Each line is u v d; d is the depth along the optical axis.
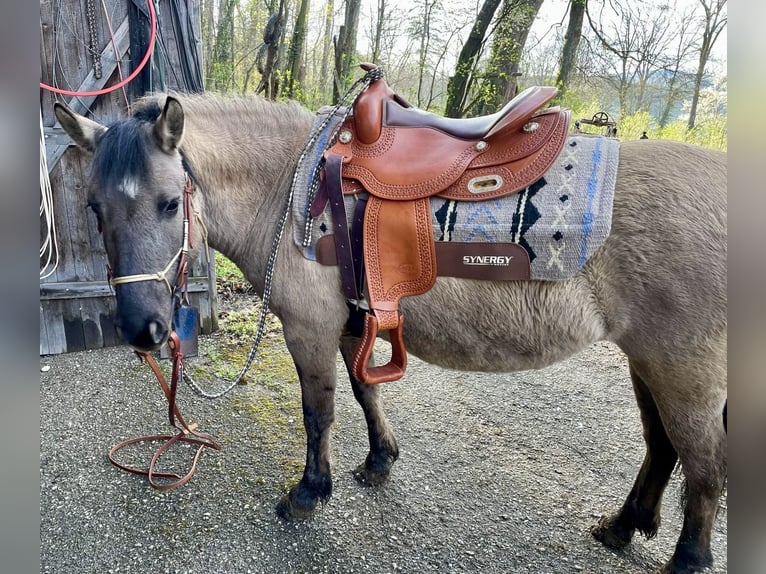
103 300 3.26
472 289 1.49
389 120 1.60
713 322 1.34
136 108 1.61
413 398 2.88
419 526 1.93
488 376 3.15
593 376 3.19
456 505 2.05
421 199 1.48
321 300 1.64
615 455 2.39
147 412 2.62
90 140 1.55
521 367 1.60
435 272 1.49
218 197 1.71
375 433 2.12
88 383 2.88
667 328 1.37
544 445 2.46
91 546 1.79
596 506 2.06
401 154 1.53
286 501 1.95
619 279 1.39
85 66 2.93
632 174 1.41
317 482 1.93
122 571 1.71
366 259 1.52
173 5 2.97
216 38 9.26
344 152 1.57
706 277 1.32
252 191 1.73
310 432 1.88
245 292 4.38
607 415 2.73
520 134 1.48
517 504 2.06
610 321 1.45
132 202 1.40
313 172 1.58
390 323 1.52
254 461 2.27
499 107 8.22
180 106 1.40
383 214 1.50
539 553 1.82
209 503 2.02
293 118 1.81
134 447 2.35
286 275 1.65
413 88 9.88
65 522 1.90
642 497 1.76
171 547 1.80
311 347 1.72
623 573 1.75
